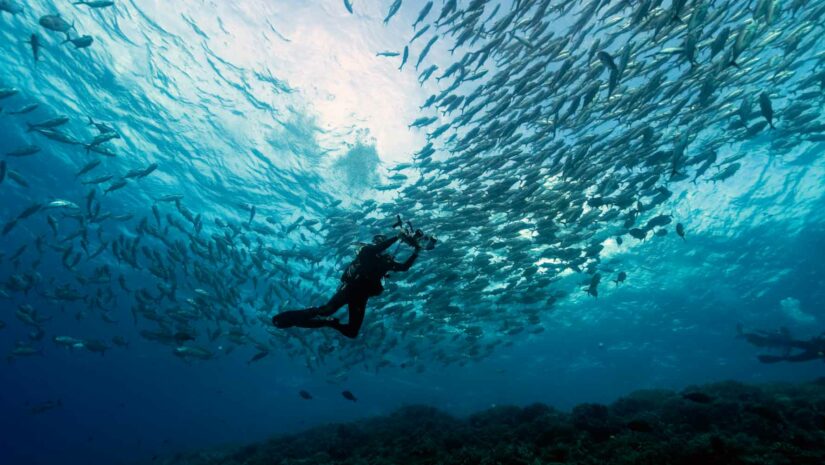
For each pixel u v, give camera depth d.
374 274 4.56
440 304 17.56
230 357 46.06
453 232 16.20
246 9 16.20
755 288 31.39
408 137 19.88
